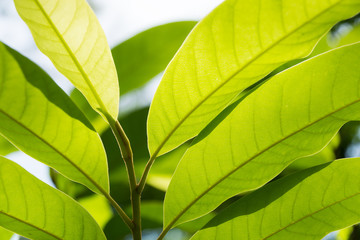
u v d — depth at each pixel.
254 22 0.62
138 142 0.96
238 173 0.68
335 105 0.66
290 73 0.66
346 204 0.69
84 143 0.67
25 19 0.63
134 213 0.68
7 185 0.67
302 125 0.67
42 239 0.68
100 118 0.96
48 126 0.65
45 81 0.64
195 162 0.69
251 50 0.64
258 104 0.67
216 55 0.64
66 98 0.65
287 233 0.70
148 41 0.90
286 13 0.62
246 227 0.69
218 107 0.67
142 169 0.98
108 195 0.68
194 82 0.65
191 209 0.69
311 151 0.68
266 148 0.68
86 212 0.68
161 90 0.66
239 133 0.68
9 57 0.62
